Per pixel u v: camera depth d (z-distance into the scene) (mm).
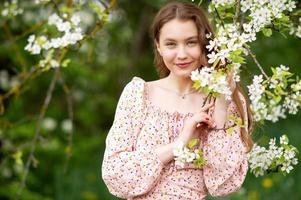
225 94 2277
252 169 2621
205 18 2496
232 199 4473
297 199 4930
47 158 5695
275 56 6887
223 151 2453
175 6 2479
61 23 3100
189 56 2453
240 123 2377
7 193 4879
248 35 2391
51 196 5590
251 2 2533
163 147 2469
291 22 2732
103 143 6777
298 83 2504
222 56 2285
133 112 2584
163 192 2508
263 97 2768
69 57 5422
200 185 2539
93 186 5617
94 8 3172
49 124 5215
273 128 6605
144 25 7500
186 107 2562
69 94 3646
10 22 5016
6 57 5141
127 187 2496
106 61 6816
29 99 6168
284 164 2580
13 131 4984
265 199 4930
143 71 7816
